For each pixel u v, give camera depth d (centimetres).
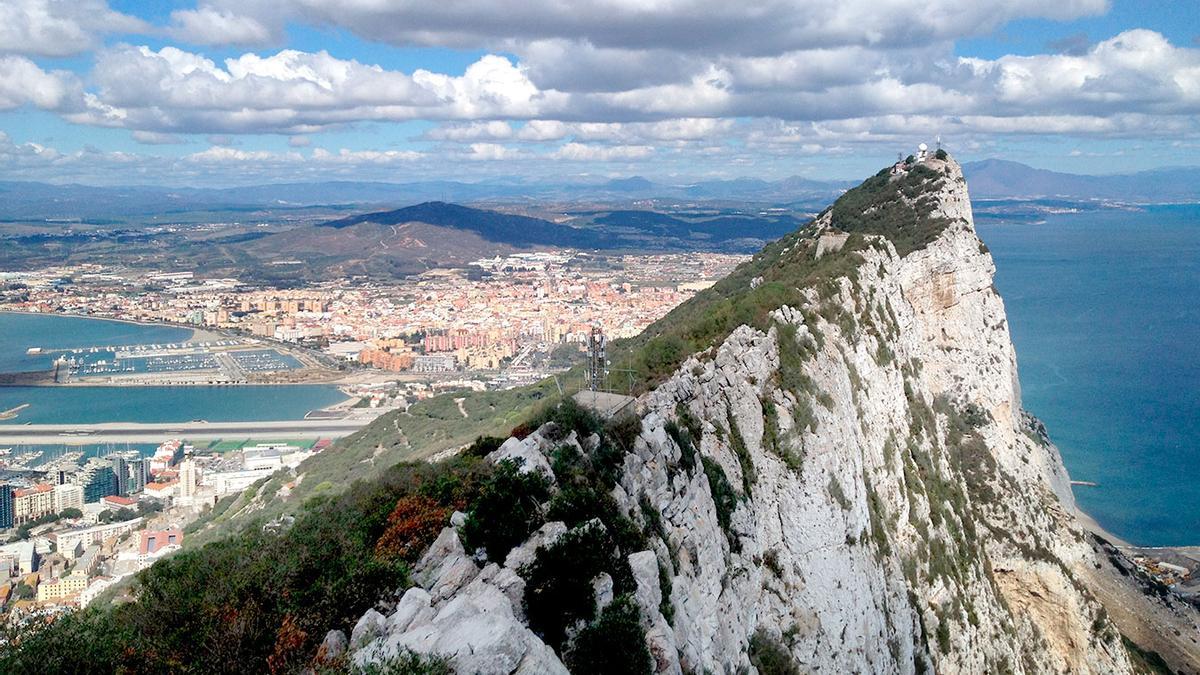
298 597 2936
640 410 4578
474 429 10681
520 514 3228
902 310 9050
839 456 5734
